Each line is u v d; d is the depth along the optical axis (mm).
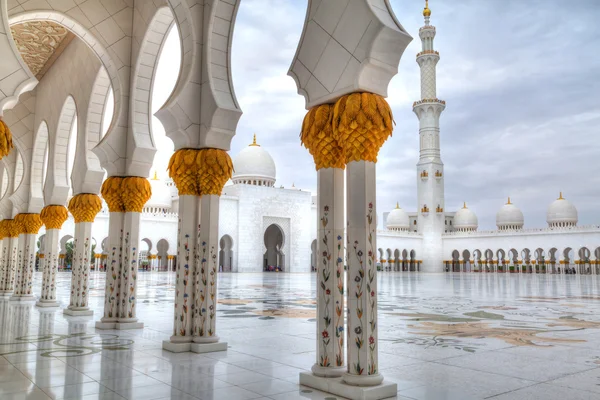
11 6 7410
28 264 13383
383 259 49531
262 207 42375
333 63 4371
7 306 11641
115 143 8203
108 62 8383
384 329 7559
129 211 8109
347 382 3932
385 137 4207
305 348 6043
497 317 9227
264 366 5020
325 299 4398
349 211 4133
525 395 3789
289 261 43531
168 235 39094
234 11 6602
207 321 6031
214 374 4648
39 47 11203
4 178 17766
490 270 51438
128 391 4004
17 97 5676
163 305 11680
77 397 3822
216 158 6262
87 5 8062
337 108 4227
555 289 19438
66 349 5965
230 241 42344
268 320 8820
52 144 11906
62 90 11367
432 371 4645
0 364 5059
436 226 50594
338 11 4355
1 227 15195
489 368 4762
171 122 6406
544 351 5691
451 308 11086
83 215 9953
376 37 4020
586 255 51531
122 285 7984
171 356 5555
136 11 8398
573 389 3957
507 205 54125
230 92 6547
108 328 7785
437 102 48438
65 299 13656
